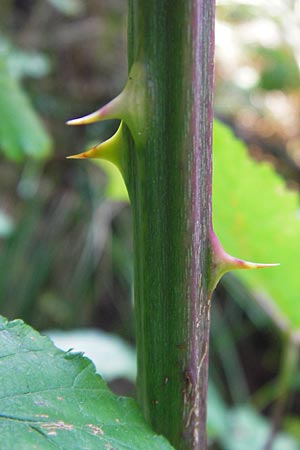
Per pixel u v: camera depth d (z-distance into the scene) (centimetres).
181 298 14
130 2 13
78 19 70
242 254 20
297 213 19
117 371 32
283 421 46
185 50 13
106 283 60
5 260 58
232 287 60
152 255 14
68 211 62
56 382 14
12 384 13
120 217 63
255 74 62
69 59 70
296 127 68
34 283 58
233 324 62
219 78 66
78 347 32
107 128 68
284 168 66
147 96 13
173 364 14
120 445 13
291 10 36
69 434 13
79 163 66
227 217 20
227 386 59
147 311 14
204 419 15
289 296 21
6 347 14
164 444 14
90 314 59
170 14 13
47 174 66
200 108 13
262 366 62
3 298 57
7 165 65
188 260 14
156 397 14
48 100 67
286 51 50
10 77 31
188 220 14
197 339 14
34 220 61
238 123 68
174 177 13
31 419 13
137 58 13
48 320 58
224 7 46
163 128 13
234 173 19
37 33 68
